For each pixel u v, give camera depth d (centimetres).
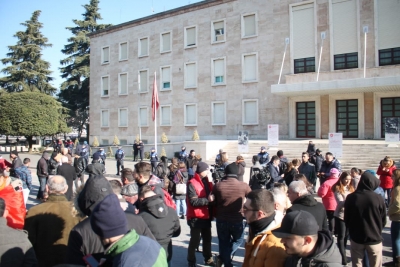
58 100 5825
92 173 634
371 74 2786
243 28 3472
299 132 3225
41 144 5403
